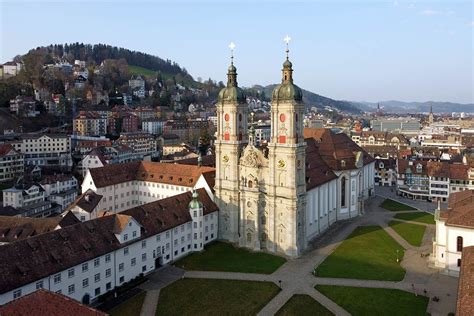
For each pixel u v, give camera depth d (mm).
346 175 153750
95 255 89812
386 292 95062
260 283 99438
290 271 106938
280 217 119750
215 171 142250
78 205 133875
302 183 120375
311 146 154625
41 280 79750
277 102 117000
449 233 105125
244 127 129625
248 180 123938
